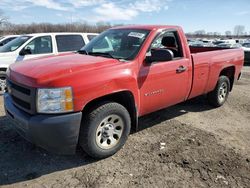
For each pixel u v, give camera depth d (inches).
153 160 146.7
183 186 124.9
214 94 234.5
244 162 147.9
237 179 131.9
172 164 143.3
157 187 123.6
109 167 138.9
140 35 167.5
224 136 181.9
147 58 159.2
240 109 245.6
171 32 181.5
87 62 142.2
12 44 310.3
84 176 130.6
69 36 327.3
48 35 313.7
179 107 241.8
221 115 226.1
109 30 195.8
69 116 123.8
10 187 121.0
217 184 127.3
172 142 169.3
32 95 123.1
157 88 166.2
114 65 143.1
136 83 150.6
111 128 145.7
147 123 200.4
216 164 144.6
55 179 127.8
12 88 140.1
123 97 153.3
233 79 253.1
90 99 129.6
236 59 246.8
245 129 196.9
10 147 155.5
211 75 215.8
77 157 147.8
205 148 162.6
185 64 184.4
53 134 122.1
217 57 219.5
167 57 149.8
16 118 131.7
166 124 199.6
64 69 129.6
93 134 136.6
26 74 130.2
